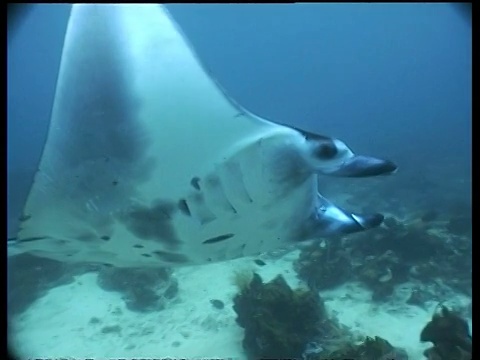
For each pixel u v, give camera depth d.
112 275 5.71
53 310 5.24
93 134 1.97
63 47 1.88
